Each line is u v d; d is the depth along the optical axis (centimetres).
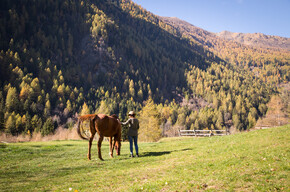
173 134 6444
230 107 19512
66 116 14275
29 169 801
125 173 656
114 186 525
